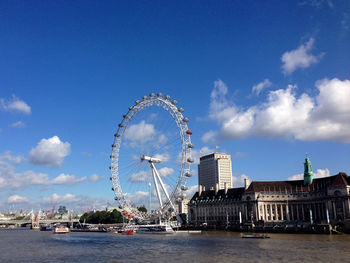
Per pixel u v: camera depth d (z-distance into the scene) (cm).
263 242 14688
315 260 9938
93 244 16688
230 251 12094
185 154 19238
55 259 11650
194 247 13650
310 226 18750
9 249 15138
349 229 17888
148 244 15500
